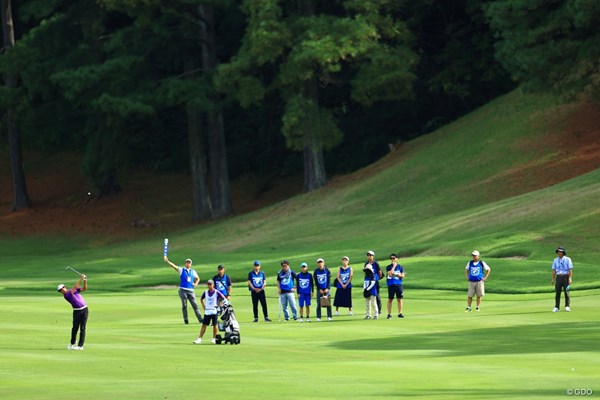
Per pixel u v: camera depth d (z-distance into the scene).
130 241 162.88
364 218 136.88
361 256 108.88
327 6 167.50
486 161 142.62
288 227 141.62
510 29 133.12
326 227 136.00
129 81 157.88
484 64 169.88
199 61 176.62
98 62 166.25
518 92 163.75
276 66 170.62
